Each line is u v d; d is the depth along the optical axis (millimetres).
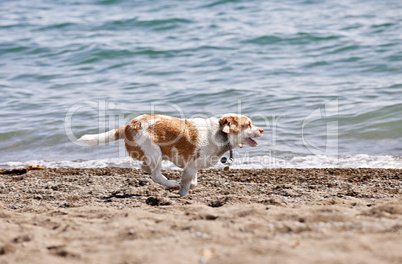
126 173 8773
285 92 14609
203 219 5172
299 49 20188
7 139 11344
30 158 10227
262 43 21188
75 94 15219
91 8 29938
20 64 19531
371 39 20641
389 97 13508
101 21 26266
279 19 25312
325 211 5176
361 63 17750
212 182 7973
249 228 4613
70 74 18031
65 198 7090
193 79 16656
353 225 4523
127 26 25109
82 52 20703
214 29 23719
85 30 24812
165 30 24141
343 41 20703
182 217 5266
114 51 20562
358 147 10336
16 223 5293
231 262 3539
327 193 6902
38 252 4117
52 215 5730
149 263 3621
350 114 12297
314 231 4445
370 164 9156
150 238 4445
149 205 6445
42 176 8594
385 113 12133
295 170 8758
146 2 30562
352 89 14688
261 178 8250
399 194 6680
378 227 4418
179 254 3781
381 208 5176
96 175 8688
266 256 3627
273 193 7082
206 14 26875
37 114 13109
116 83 16531
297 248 3834
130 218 5219
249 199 6402
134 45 21359
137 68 18453
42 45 22156
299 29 23031
